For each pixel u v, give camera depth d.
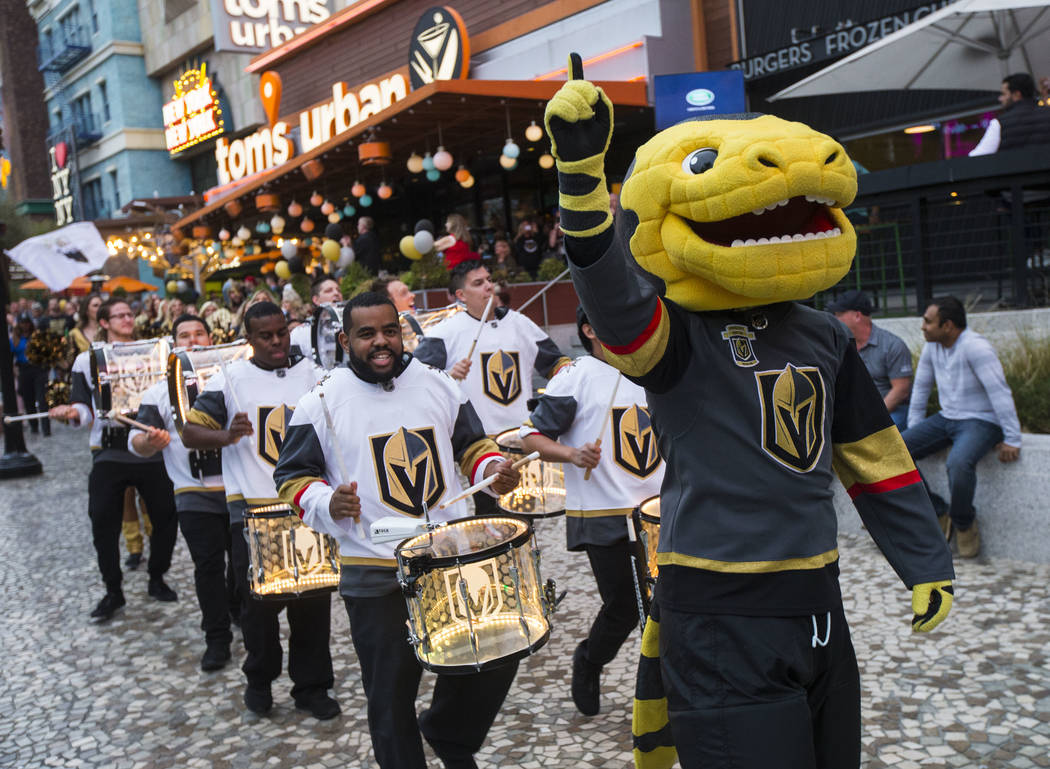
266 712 4.38
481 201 17.17
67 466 12.55
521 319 5.91
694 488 2.23
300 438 3.29
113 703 4.67
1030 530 5.29
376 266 12.89
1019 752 3.35
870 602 4.91
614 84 11.62
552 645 4.79
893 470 2.40
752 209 2.02
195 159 37.03
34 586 6.90
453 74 14.38
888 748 3.46
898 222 7.74
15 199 48.50
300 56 20.16
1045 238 7.09
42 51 45.16
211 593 5.02
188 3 34.09
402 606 3.16
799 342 2.27
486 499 5.50
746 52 12.44
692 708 2.20
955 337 5.45
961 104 10.73
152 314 16.44
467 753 3.16
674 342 2.19
